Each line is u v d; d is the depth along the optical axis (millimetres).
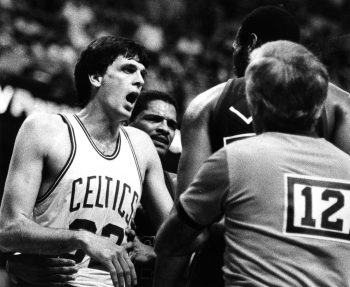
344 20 25594
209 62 21719
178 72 20234
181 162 5078
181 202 4066
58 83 13898
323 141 4109
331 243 3807
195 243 4418
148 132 6887
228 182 3930
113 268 4879
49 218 5277
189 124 5082
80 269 5301
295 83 3926
